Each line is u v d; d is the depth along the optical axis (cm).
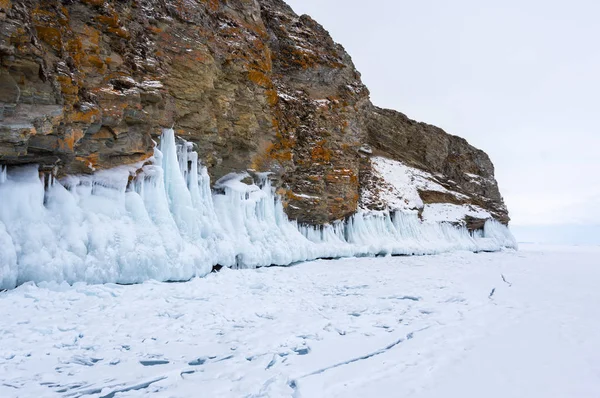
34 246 946
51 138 999
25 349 646
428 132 4022
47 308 838
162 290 1094
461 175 4178
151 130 1364
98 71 1198
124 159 1264
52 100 962
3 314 771
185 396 510
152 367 604
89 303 904
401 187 3359
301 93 2472
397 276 1677
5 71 877
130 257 1120
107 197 1178
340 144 2588
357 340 765
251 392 524
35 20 1006
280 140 2073
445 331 827
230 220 1697
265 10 2459
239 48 1805
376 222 2844
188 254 1298
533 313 989
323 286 1391
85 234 1058
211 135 1603
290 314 959
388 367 623
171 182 1398
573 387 535
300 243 2056
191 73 1517
